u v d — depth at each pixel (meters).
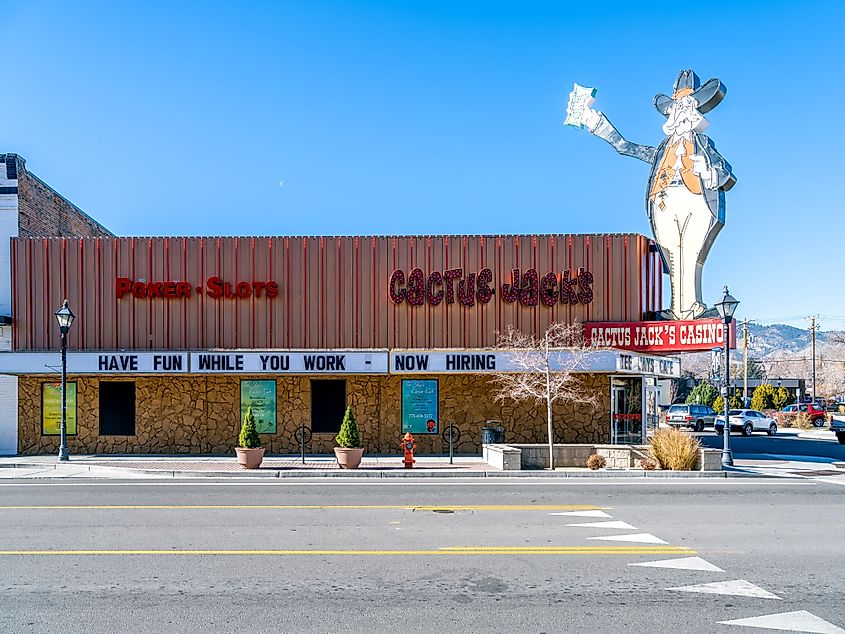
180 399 24.33
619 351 22.73
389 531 11.87
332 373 23.22
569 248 24.52
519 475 19.77
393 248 24.42
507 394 24.16
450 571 9.39
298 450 24.19
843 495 16.62
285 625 7.29
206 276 24.38
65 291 24.41
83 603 7.98
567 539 11.34
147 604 7.95
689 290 24.36
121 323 24.30
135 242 24.42
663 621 7.49
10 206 25.41
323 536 11.45
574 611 7.79
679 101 25.06
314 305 24.30
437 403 24.31
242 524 12.41
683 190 24.67
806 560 10.12
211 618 7.49
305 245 24.42
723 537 11.60
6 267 25.22
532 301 24.25
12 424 24.62
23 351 23.28
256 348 24.11
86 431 24.38
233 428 24.23
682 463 20.64
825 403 76.38
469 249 24.48
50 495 15.82
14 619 7.45
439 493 16.33
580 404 24.39
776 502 15.40
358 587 8.63
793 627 7.34
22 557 10.03
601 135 27.28
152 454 24.09
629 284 24.48
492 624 7.35
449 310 24.33
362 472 19.61
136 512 13.56
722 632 7.19
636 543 11.10
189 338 24.22
